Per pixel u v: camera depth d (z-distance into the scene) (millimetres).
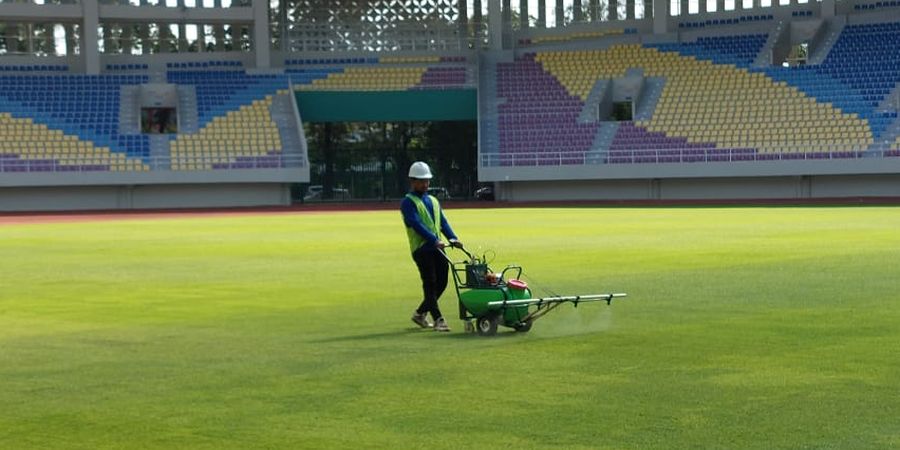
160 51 69250
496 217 43594
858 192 58438
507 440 8039
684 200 59875
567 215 44406
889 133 57844
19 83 65125
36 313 15727
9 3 64562
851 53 63062
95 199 61750
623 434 8133
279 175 62219
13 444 8195
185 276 20922
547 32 70812
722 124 61906
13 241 32750
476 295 12875
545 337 12609
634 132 63156
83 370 11094
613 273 19516
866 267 19797
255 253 26359
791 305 14781
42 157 61125
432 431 8336
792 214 41625
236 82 67438
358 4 69500
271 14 69438
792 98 61844
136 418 8945
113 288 19016
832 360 10758
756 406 8906
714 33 67375
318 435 8281
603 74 67000
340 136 70250
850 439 7863
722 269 19938
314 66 69375
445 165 70750
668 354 11281
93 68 66375
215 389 10008
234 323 14305
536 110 66000
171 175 61375
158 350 12250
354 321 14289
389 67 69125
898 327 12734
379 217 46312
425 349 11930
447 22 70000
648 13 69312
